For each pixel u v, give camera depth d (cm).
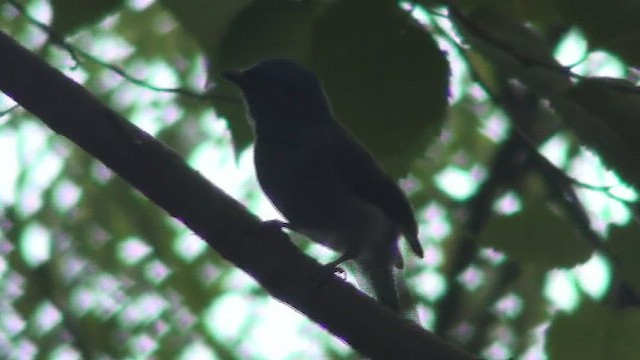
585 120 482
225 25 552
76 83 639
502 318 1375
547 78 501
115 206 1458
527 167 947
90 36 1324
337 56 508
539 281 1241
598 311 589
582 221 604
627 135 474
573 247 566
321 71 510
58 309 1413
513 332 1332
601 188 582
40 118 639
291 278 654
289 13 533
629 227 554
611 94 476
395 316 648
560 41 556
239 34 536
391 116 512
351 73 509
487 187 1162
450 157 1402
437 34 561
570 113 488
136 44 1338
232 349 1429
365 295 654
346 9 506
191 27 552
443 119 511
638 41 480
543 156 693
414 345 638
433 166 1403
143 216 1449
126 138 636
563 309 599
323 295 650
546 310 1276
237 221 652
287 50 536
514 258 572
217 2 550
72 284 1441
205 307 1419
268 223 662
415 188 1408
